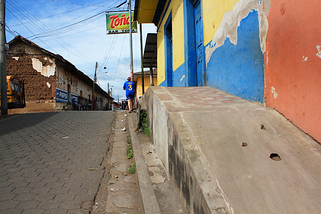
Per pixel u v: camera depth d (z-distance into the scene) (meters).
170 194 2.30
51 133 5.75
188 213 1.91
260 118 2.67
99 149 4.53
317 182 1.71
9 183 2.91
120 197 2.71
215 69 5.08
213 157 1.95
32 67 16.80
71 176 3.21
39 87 16.80
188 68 6.78
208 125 2.46
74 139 5.21
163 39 10.69
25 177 3.11
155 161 3.22
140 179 2.66
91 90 34.06
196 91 4.54
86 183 3.02
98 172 3.41
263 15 3.20
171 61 10.05
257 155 2.01
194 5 6.92
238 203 1.50
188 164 1.92
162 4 10.48
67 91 20.28
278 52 2.87
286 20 2.70
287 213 1.45
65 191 2.76
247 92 3.64
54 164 3.64
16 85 12.49
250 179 1.72
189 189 1.89
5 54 9.48
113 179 3.21
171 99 3.53
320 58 2.20
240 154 2.01
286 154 2.04
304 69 2.41
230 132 2.34
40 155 4.06
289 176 1.77
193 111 2.73
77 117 8.12
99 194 2.77
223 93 4.33
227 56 4.44
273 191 1.62
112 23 16.73
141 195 2.34
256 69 3.38
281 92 2.81
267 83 3.11
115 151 4.46
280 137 2.31
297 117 2.51
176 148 2.34
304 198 1.57
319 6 2.19
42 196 2.61
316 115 2.25
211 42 5.34
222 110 2.82
